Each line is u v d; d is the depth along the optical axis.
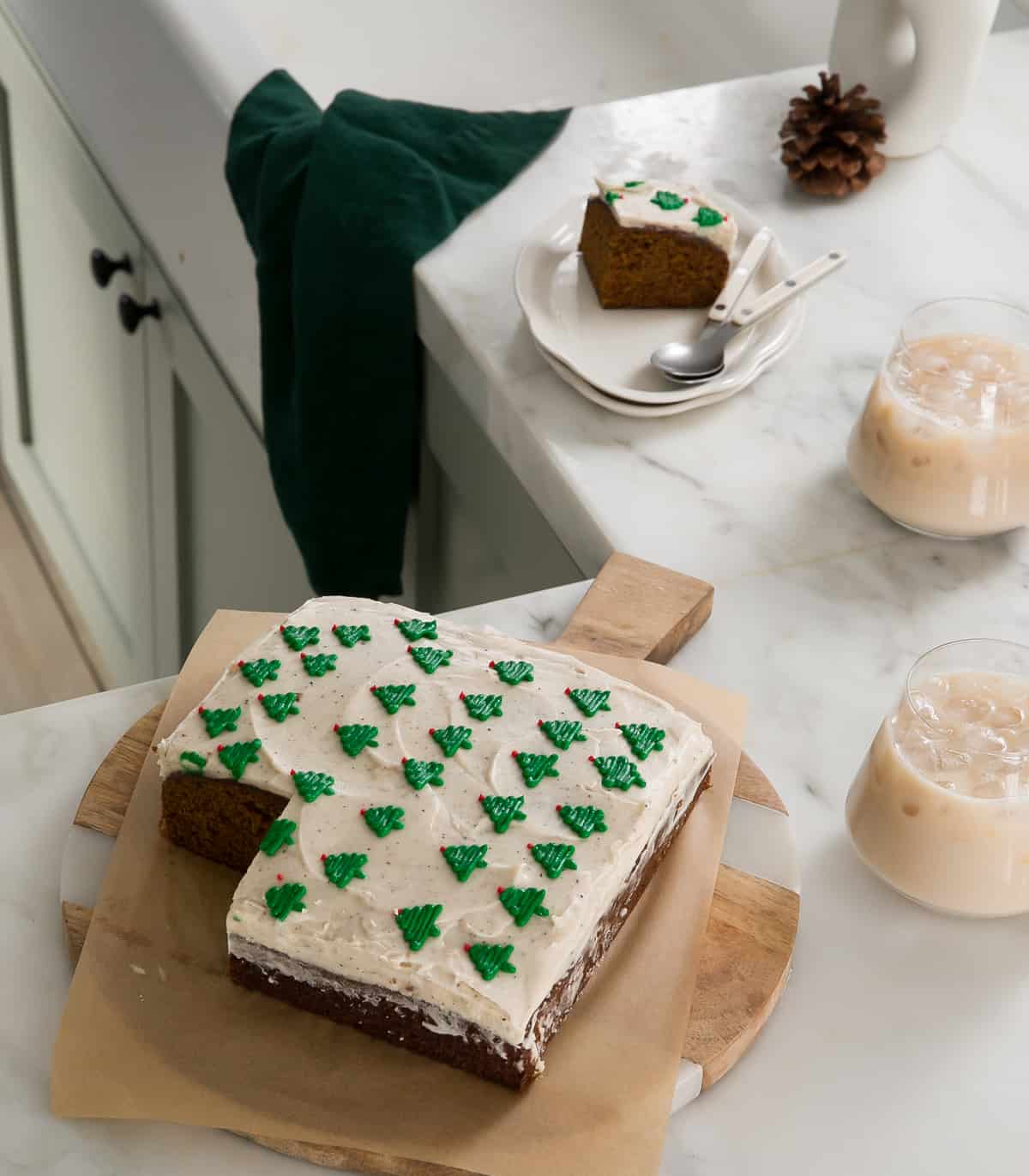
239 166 1.39
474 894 0.72
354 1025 0.73
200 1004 0.74
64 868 0.80
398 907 0.72
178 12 1.48
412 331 1.29
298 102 1.40
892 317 1.24
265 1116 0.69
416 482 1.46
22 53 1.83
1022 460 0.98
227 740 0.79
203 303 1.60
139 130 1.58
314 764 0.78
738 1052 0.74
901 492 1.01
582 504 1.06
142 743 0.87
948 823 0.77
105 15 1.58
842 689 0.95
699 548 1.03
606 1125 0.69
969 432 0.97
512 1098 0.70
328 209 1.28
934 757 0.78
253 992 0.74
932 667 0.81
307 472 1.38
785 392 1.17
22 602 2.29
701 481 1.08
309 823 0.75
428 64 1.85
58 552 2.28
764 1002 0.75
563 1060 0.72
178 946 0.76
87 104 1.68
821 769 0.90
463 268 1.26
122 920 0.77
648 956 0.77
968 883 0.78
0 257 2.12
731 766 0.87
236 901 0.72
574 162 1.39
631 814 0.77
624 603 0.96
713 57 1.85
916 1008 0.78
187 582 1.96
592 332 1.20
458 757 0.79
